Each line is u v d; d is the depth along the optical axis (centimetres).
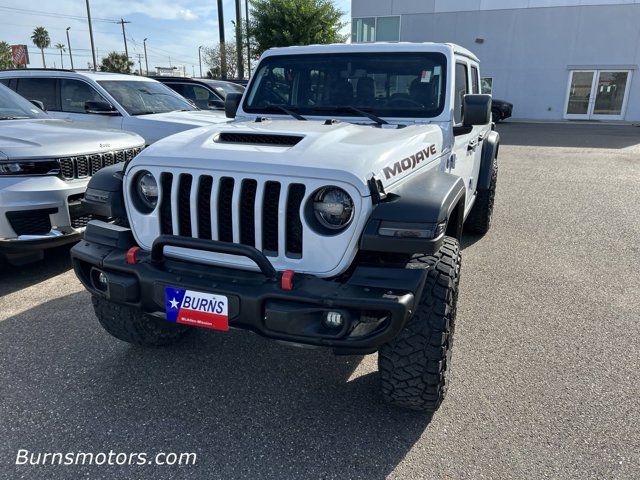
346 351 238
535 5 2384
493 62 2516
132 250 261
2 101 580
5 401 290
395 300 218
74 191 455
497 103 2344
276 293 228
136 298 260
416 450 254
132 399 295
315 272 240
